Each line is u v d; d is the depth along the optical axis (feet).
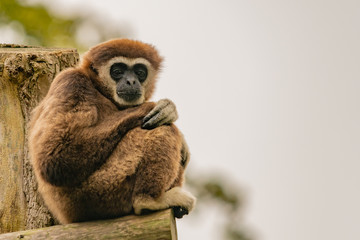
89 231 46.42
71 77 51.13
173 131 49.52
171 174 48.19
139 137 48.91
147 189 47.37
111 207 48.24
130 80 57.82
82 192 47.91
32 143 48.75
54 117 47.80
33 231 47.50
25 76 58.90
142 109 51.16
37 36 98.27
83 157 47.11
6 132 57.41
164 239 44.91
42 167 46.75
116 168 47.93
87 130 48.19
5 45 66.08
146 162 47.85
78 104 49.24
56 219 56.03
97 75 57.77
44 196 51.85
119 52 58.65
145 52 60.90
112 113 51.75
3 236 47.24
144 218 46.52
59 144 46.75
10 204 55.47
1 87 58.34
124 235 45.47
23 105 58.44
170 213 46.62
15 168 56.65
